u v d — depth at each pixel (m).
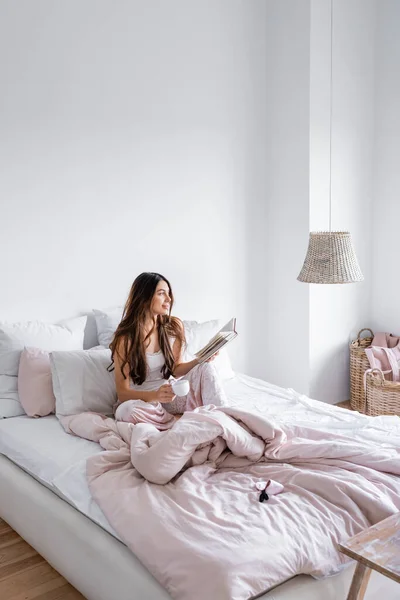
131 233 3.38
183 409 2.71
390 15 3.87
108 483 2.07
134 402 2.55
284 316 3.98
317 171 3.72
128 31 3.25
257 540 1.69
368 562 1.51
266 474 2.11
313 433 2.38
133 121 3.33
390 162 3.98
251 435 2.26
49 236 3.09
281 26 3.74
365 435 2.45
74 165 3.14
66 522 2.06
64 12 3.03
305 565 1.67
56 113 3.05
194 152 3.60
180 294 3.63
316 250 3.25
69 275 3.17
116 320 3.17
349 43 3.81
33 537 2.29
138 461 2.09
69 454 2.34
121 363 2.69
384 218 4.07
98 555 1.89
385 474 2.09
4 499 2.49
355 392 3.94
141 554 1.75
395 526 1.68
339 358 4.06
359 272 3.23
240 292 3.94
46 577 2.19
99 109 3.20
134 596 1.74
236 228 3.86
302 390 3.93
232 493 1.97
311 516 1.84
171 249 3.56
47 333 2.96
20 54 2.91
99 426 2.47
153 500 1.91
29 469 2.40
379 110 4.00
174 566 1.65
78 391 2.70
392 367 3.70
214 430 2.16
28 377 2.78
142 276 2.80
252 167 3.89
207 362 2.73
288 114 3.77
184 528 1.76
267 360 4.15
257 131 3.89
